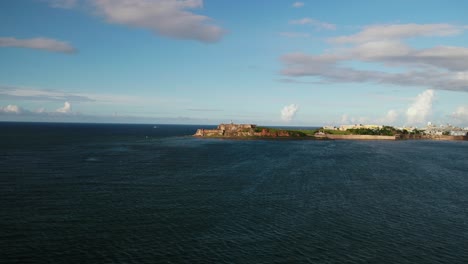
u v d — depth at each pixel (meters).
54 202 57.78
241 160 121.12
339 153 157.50
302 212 54.72
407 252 39.94
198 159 122.19
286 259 37.25
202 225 47.53
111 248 39.12
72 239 41.44
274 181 80.75
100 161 111.00
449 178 91.88
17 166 95.88
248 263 36.09
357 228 47.62
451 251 40.50
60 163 104.00
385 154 157.25
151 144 193.25
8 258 35.97
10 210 52.62
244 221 49.66
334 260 37.28
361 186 77.00
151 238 42.38
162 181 78.31
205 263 35.88
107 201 59.19
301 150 169.75
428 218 53.22
